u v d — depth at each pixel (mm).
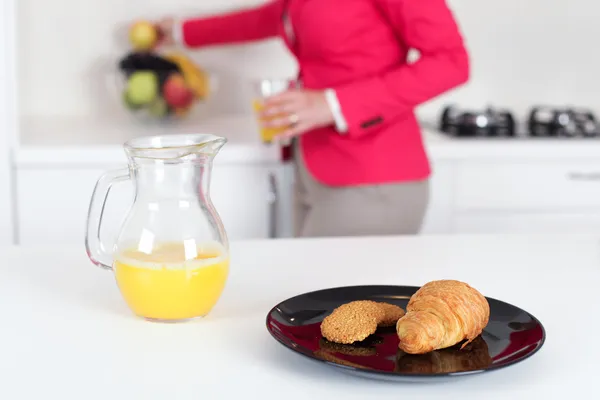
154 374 773
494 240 1290
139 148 871
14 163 2230
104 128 2570
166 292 880
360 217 1992
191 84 2479
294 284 1056
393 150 1970
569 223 2467
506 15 2848
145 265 878
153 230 895
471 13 2836
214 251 910
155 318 908
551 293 1026
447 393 737
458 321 779
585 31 2879
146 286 882
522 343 804
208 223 916
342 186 1987
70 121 2684
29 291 1022
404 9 1825
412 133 2016
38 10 2695
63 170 2256
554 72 2898
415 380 723
